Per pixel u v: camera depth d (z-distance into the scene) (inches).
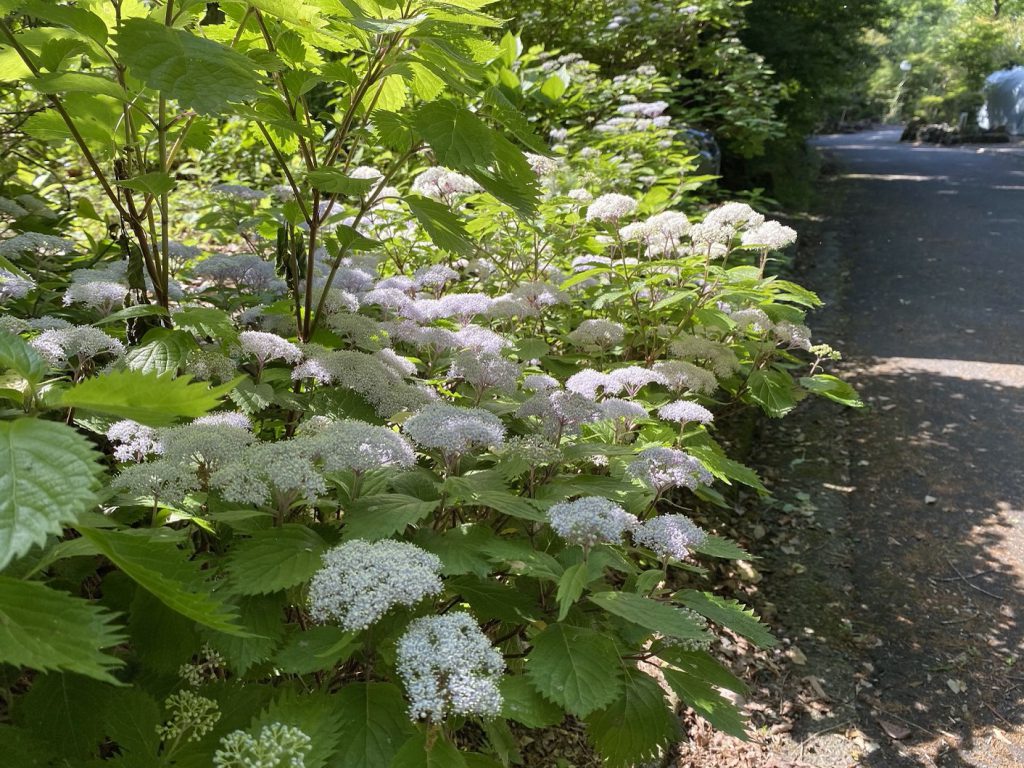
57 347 69.3
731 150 394.6
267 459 62.6
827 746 104.7
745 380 151.3
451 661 52.2
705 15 345.4
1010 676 119.3
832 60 519.2
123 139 85.1
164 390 39.2
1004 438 196.2
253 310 101.1
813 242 395.2
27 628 37.4
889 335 268.5
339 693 56.9
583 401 87.6
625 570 70.7
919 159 860.0
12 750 48.7
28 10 66.2
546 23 328.5
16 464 35.4
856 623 130.4
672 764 97.7
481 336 105.8
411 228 151.5
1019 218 465.7
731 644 122.4
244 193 127.9
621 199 138.5
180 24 75.9
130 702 55.3
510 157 80.3
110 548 38.0
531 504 73.7
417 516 64.2
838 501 168.1
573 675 60.0
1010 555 149.9
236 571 57.6
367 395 85.7
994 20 1325.0
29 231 117.6
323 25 70.9
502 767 59.9
